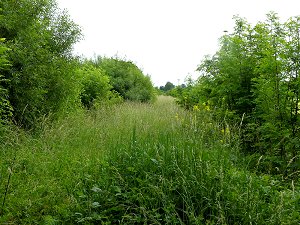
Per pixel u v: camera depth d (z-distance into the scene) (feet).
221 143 15.94
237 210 10.55
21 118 24.12
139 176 12.80
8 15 24.95
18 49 24.81
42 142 21.29
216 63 26.89
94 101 43.42
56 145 21.03
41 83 26.58
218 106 25.03
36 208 12.09
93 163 15.37
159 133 16.39
